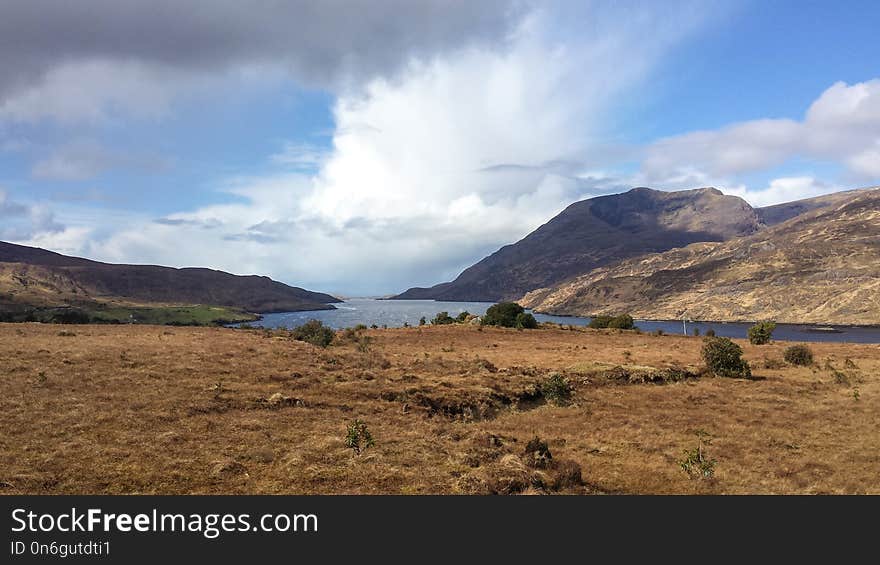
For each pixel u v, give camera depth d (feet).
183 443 51.67
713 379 122.72
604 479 56.03
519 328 253.44
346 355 121.70
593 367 122.42
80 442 49.21
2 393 63.72
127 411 59.98
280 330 190.60
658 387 111.75
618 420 82.99
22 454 45.70
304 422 63.57
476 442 63.16
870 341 443.32
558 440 70.59
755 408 91.66
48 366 80.18
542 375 114.11
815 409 90.79
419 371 110.63
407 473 48.91
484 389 93.15
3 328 135.23
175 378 79.00
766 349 189.06
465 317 301.22
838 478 57.57
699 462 60.08
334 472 47.52
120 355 92.68
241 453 50.19
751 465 62.18
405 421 70.44
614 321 286.46
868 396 102.47
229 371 87.66
